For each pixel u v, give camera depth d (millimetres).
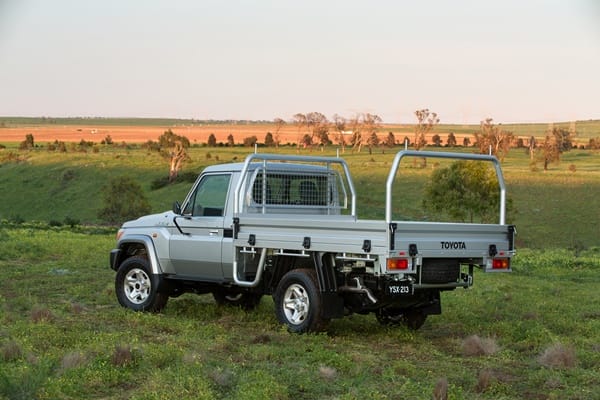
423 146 153375
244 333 10211
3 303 12312
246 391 6602
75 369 7246
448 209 51625
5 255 22281
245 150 166625
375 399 6570
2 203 110500
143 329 10141
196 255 11516
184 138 166250
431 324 11367
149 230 12320
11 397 6309
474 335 9469
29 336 8961
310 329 9922
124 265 12547
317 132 180250
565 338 10047
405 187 89875
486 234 10164
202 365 7590
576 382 7555
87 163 128750
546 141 148375
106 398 6605
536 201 86125
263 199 11453
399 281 9422
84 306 12703
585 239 68188
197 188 11820
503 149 142875
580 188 93625
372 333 10492
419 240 9344
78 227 50750
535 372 8000
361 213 71250
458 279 10016
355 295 9945
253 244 10633
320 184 12219
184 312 12242
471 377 7664
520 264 25000
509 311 12867
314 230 9898
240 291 11617
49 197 110688
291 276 10227
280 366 8008
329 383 7254
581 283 19094
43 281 15961
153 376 7125
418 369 8031
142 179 115250
